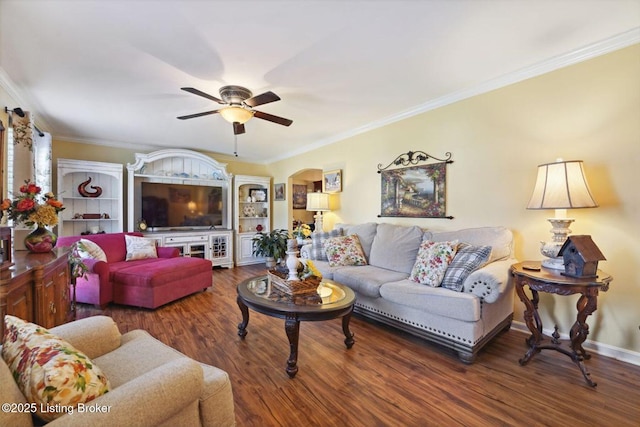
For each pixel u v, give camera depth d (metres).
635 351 2.08
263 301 2.12
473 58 2.31
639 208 2.06
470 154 2.95
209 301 3.58
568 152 2.35
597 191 2.22
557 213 2.21
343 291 2.40
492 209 2.80
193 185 5.48
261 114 2.72
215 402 1.16
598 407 1.64
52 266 2.02
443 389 1.81
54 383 0.83
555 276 1.98
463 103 2.99
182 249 5.14
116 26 1.83
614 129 2.14
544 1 1.68
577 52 2.23
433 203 3.27
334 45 2.08
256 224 6.55
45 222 2.28
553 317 2.48
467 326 2.09
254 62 2.30
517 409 1.63
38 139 3.64
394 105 3.30
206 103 3.14
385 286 2.60
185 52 2.14
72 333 1.32
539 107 2.49
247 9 1.69
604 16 1.82
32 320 1.74
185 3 1.63
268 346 2.38
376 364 2.10
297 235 4.85
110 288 3.37
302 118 3.74
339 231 3.91
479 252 2.39
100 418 0.76
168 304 3.46
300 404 1.67
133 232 4.52
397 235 3.29
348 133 4.36
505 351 2.28
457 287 2.30
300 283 2.30
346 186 4.46
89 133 4.38
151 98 2.99
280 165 6.22
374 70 2.47
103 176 4.82
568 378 1.91
